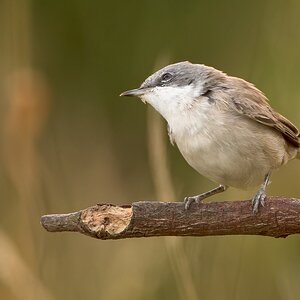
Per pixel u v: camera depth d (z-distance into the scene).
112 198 14.33
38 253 11.95
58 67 15.46
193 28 14.80
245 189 10.05
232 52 14.29
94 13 15.30
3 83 13.09
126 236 8.09
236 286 11.88
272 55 13.65
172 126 9.78
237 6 14.41
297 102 13.16
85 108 15.27
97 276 12.63
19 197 11.94
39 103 12.02
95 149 14.84
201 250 12.18
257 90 10.16
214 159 9.51
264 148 9.54
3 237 10.89
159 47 14.98
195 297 10.20
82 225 8.06
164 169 10.25
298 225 8.14
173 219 8.12
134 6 15.17
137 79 15.16
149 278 11.84
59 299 12.16
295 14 13.77
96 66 15.42
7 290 10.67
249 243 12.34
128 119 15.31
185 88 9.74
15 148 11.91
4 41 13.13
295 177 13.05
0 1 13.20
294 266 12.33
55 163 14.51
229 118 9.41
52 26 15.45
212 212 8.16
